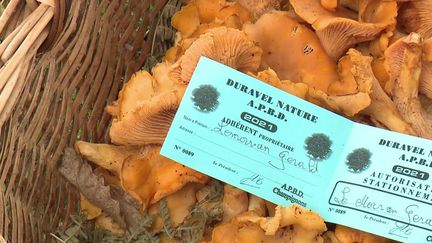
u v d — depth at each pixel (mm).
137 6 632
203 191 544
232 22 561
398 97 517
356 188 493
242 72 517
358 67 503
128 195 543
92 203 560
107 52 605
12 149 519
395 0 531
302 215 483
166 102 496
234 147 497
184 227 528
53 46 545
